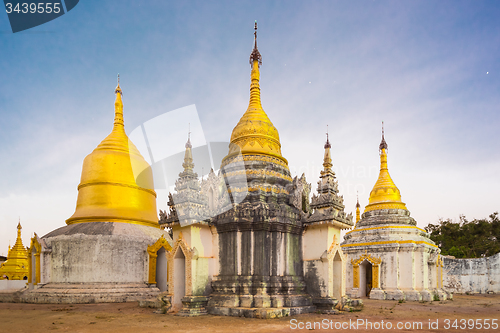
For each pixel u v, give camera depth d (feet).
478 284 132.77
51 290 82.23
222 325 43.70
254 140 67.31
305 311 54.75
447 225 195.83
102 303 77.87
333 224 59.47
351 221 63.77
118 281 86.63
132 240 90.53
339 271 61.11
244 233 56.03
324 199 59.57
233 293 53.83
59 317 52.90
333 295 60.64
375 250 103.81
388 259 101.24
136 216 97.40
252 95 74.13
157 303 65.92
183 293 56.34
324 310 56.13
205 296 54.70
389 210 114.32
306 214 61.52
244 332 39.29
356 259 106.11
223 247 57.06
